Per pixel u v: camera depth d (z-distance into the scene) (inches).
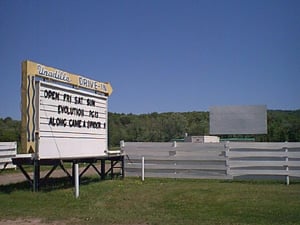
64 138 615.2
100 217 413.4
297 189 586.9
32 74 540.7
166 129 2341.3
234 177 714.2
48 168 1002.1
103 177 737.6
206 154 730.8
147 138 2203.5
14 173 895.7
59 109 603.2
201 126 2422.5
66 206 471.2
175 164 745.0
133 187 614.5
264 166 701.3
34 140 542.3
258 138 1809.8
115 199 517.0
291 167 690.8
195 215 422.9
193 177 735.7
